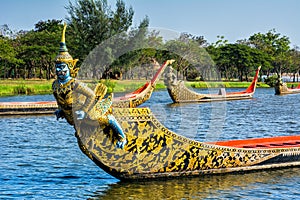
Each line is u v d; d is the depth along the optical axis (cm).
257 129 2814
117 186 1375
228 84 7869
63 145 2136
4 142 2219
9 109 3309
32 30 9169
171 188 1353
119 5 4988
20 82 6975
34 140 2283
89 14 5212
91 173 1566
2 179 1509
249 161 1499
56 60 1184
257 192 1341
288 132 2723
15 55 7919
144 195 1304
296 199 1290
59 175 1552
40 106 3394
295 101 4953
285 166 1570
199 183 1400
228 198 1291
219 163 1452
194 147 1401
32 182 1474
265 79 9044
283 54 11438
